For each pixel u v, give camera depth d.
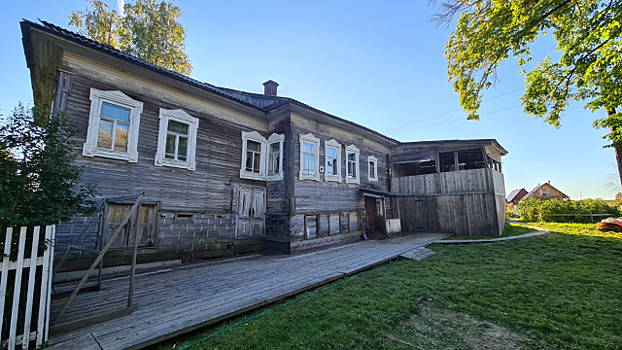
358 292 5.12
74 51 6.39
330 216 11.31
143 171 7.32
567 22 6.34
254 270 6.71
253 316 4.13
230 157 9.48
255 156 10.53
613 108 6.59
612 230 12.17
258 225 10.05
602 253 8.23
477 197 13.19
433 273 6.48
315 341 3.24
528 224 18.94
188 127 8.46
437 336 3.47
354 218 12.68
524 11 5.91
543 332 3.55
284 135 10.28
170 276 6.18
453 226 13.73
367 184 14.05
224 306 4.25
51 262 3.23
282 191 9.96
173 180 7.89
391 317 3.93
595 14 5.85
